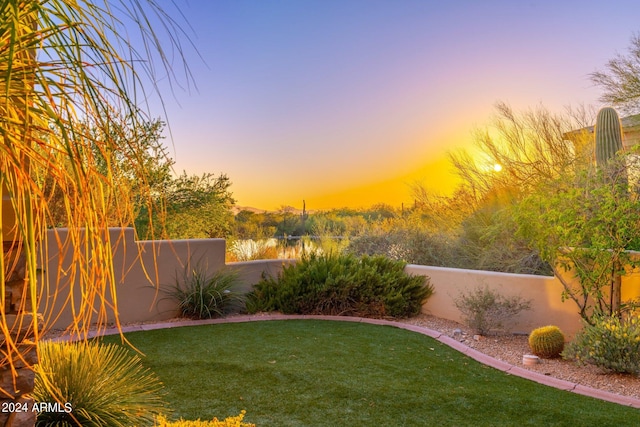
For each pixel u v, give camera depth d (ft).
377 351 19.26
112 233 22.13
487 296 22.48
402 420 12.60
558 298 22.07
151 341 19.70
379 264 28.99
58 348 10.09
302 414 12.75
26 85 4.18
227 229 41.83
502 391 15.07
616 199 19.12
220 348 18.88
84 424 9.29
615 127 26.81
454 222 36.22
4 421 5.85
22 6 4.28
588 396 14.92
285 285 27.14
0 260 3.73
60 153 4.59
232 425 8.13
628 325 17.40
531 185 32.78
